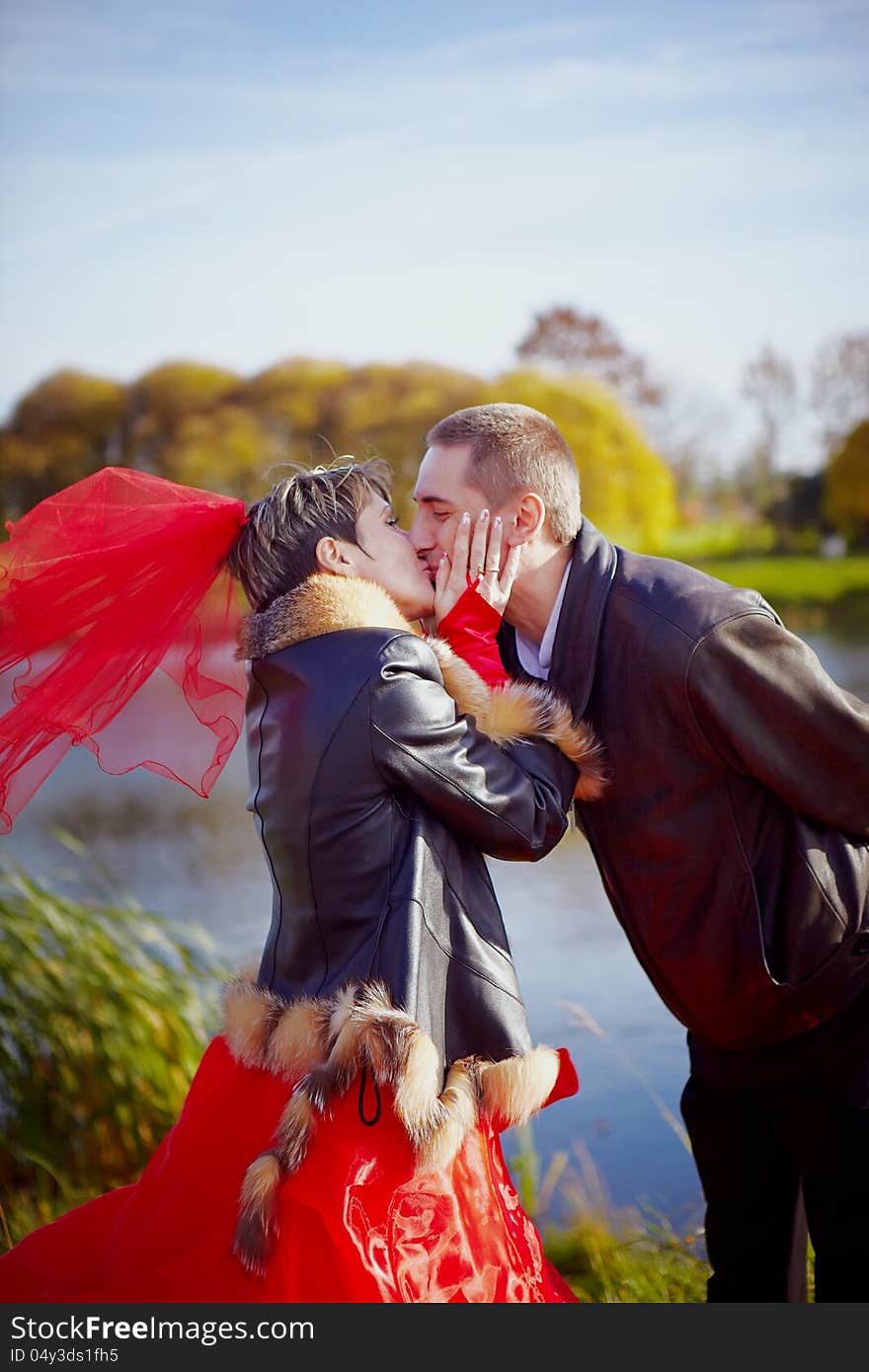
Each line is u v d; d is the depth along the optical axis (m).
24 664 1.83
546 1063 1.71
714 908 1.86
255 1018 1.75
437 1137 1.61
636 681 1.83
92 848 7.07
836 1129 1.88
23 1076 3.29
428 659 1.76
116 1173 3.17
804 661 1.80
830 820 1.83
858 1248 1.88
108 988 3.44
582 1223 2.86
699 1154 2.13
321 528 1.85
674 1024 4.16
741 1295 2.13
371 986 1.65
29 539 1.84
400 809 1.72
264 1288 1.62
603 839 1.94
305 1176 1.62
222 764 2.00
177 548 1.85
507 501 1.88
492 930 1.77
